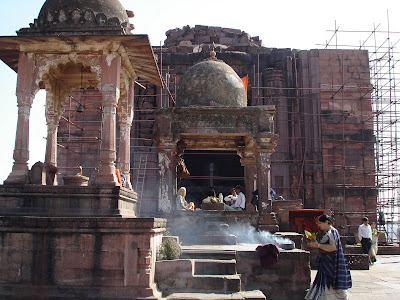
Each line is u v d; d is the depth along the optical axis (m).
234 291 8.34
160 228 8.86
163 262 8.48
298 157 25.66
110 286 7.74
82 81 12.09
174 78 26.67
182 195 16.14
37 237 7.95
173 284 8.41
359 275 13.03
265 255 9.36
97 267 7.81
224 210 14.36
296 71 26.12
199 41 31.11
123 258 7.82
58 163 24.36
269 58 27.64
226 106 14.78
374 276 12.83
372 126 25.62
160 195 14.05
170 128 14.43
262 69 27.53
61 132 24.70
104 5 10.09
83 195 8.59
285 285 9.38
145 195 24.36
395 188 24.53
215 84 15.52
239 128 14.55
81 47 9.59
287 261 9.46
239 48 28.39
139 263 7.80
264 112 14.59
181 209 14.86
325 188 24.80
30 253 7.92
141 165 24.84
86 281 7.79
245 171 17.56
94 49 9.55
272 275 9.40
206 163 29.48
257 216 13.95
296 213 16.06
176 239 10.41
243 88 16.06
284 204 16.80
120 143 11.32
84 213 8.52
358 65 26.14
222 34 31.47
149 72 11.95
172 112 14.46
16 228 7.96
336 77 25.97
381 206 25.16
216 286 8.39
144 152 24.72
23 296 7.68
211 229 12.67
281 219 15.24
